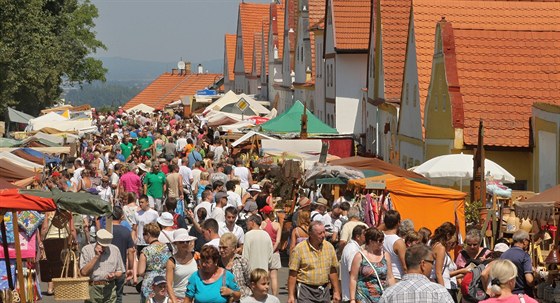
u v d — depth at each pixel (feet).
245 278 65.26
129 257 81.20
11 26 213.46
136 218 98.63
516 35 146.41
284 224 116.88
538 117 129.80
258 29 445.37
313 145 151.84
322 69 266.36
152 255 69.87
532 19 164.25
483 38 145.59
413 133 165.07
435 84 147.23
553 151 125.59
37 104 284.82
